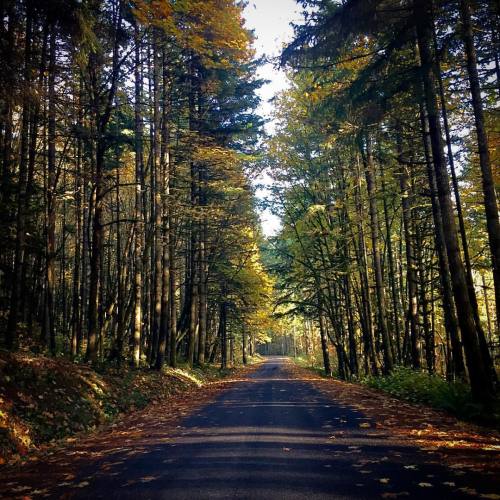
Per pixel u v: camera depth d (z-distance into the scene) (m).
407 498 4.39
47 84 12.88
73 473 6.03
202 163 22.92
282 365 52.34
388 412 10.07
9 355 10.26
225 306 36.97
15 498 5.03
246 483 5.12
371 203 19.16
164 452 6.98
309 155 23.86
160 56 19.34
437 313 24.66
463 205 19.00
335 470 5.49
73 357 15.85
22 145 12.42
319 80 13.86
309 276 25.88
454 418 8.98
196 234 26.03
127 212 32.72
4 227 12.30
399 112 12.78
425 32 10.02
